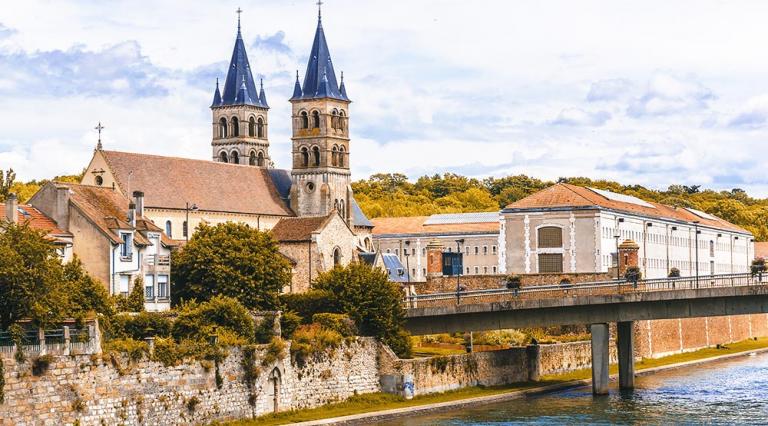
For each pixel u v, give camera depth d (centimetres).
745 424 12481
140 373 10675
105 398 10262
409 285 18838
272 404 12300
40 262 10812
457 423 12569
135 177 18962
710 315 14350
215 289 14725
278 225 19500
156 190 19175
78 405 9981
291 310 14600
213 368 11538
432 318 15288
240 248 14962
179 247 15525
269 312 13375
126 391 10494
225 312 12519
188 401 11169
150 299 14412
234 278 14738
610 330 18800
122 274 14012
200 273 14812
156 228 14750
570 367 17288
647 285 17375
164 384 10925
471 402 13975
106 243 13812
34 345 9719
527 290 15362
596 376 15000
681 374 17888
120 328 11969
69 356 9975
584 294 15725
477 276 18825
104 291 12150
